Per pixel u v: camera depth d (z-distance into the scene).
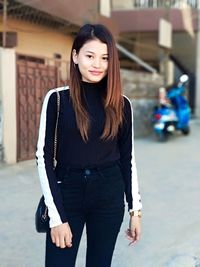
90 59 2.09
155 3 16.08
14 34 7.18
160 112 10.93
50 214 2.04
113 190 2.15
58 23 9.33
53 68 8.37
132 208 2.25
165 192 5.95
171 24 15.52
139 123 11.97
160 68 14.89
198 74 16.97
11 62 7.23
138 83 11.95
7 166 7.10
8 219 4.68
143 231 4.39
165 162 8.16
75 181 2.10
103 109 2.11
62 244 2.05
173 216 4.90
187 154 9.12
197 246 4.06
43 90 8.08
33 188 5.93
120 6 16.16
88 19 10.12
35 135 7.86
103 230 2.18
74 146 2.08
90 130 2.07
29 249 3.90
